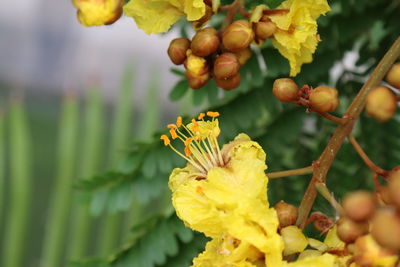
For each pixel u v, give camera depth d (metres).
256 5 0.46
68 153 1.14
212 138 0.43
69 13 2.00
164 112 1.58
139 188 0.54
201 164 0.43
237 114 0.52
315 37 0.45
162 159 0.53
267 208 0.41
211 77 0.46
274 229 0.41
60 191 1.13
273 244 0.40
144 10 0.45
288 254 0.41
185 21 0.55
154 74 1.12
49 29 1.99
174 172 0.44
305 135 0.55
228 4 0.47
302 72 0.52
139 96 1.69
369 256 0.39
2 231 1.57
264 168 0.42
